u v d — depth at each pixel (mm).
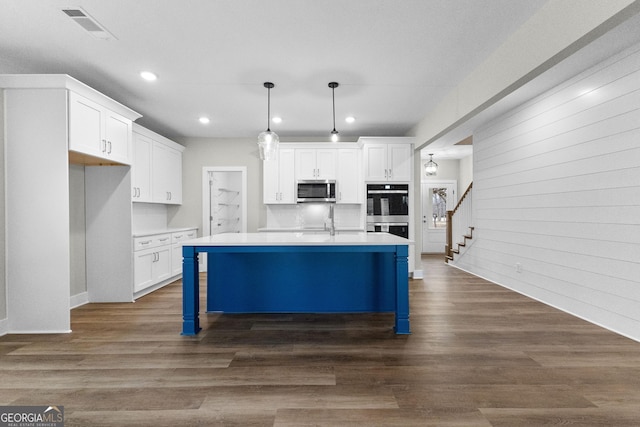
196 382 2119
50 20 2477
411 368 2311
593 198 3330
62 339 2875
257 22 2529
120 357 2498
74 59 3100
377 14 2438
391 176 5492
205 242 2979
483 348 2656
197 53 3002
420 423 1713
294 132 5832
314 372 2254
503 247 4973
